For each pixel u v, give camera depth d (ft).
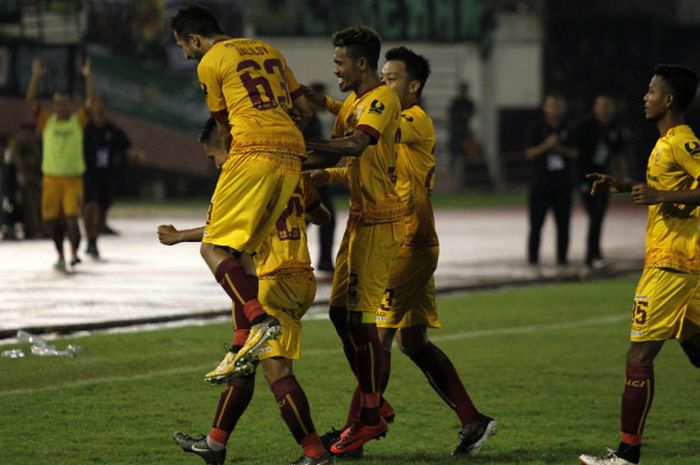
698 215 64.59
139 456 67.15
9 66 298.35
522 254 191.83
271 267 62.59
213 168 343.87
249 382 63.82
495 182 382.63
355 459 67.77
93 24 327.47
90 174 179.93
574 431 74.69
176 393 84.17
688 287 64.18
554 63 387.55
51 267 166.81
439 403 82.69
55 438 71.10
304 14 361.71
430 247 69.82
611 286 152.97
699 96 382.01
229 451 68.80
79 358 96.89
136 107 332.60
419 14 377.50
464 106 373.20
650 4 408.26
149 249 196.54
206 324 116.88
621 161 170.71
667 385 90.02
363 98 66.08
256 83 63.36
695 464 66.69
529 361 99.19
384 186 66.64
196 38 65.82
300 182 64.49
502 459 67.67
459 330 115.85
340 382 88.99
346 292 68.23
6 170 215.92
